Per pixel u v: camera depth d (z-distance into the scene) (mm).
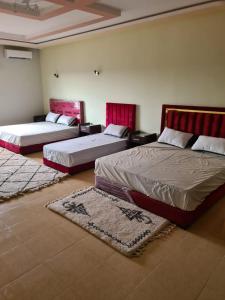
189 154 3559
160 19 3932
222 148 3449
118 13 3527
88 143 4477
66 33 4910
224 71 3625
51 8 3373
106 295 1750
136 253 2156
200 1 3166
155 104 4566
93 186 3502
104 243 2301
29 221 2670
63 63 6270
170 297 1733
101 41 5176
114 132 4992
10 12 3254
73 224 2607
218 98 3770
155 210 2734
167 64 4234
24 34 5250
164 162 3223
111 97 5320
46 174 3959
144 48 4480
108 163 3195
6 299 1721
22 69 6680
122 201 3031
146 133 4805
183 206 2439
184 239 2357
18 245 2279
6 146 5395
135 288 1810
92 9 3219
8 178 3797
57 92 6738
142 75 4637
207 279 1891
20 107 6855
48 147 4258
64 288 1811
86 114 6051
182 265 2031
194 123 4039
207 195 2719
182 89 4141
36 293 1767
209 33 3658
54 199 3164
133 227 2500
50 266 2021
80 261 2078
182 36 3951
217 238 2373
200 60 3834
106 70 5266
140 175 2789
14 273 1950
